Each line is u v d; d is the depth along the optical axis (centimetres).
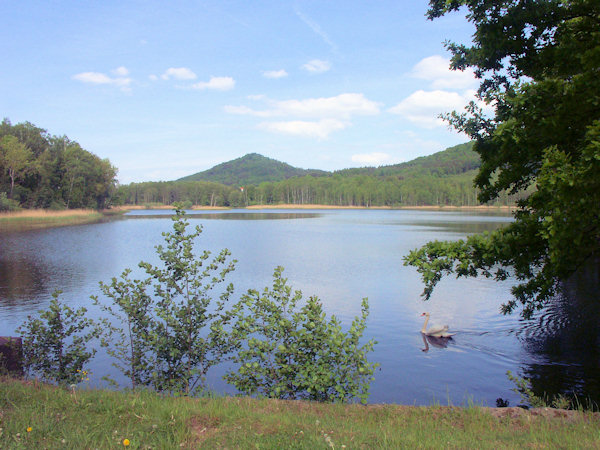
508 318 1616
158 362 860
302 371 762
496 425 607
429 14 1017
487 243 894
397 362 1173
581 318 1591
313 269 2767
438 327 1401
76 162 10281
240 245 4294
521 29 934
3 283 2189
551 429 577
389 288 2186
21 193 8956
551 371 1102
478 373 1098
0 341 827
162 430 521
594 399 926
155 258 3173
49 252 3500
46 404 579
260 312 848
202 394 798
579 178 676
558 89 811
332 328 791
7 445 442
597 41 796
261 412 618
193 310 876
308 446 477
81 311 927
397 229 6562
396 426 586
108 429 512
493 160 1001
